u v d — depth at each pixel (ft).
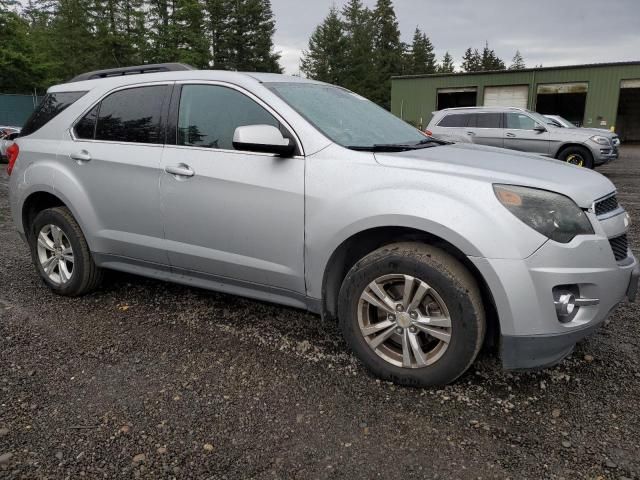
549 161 10.55
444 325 8.75
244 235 10.55
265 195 10.15
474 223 8.32
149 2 122.83
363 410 8.63
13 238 20.94
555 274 8.17
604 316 8.80
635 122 123.13
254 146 9.66
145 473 7.12
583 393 9.10
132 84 12.44
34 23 147.23
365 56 203.92
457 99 114.11
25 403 8.77
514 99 100.32
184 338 11.35
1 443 7.71
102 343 11.09
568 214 8.39
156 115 11.89
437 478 7.05
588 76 93.81
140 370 9.93
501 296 8.27
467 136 48.08
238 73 11.28
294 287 10.29
